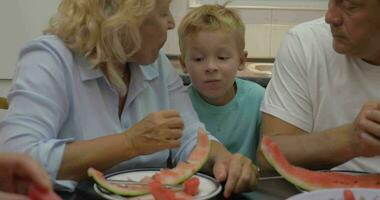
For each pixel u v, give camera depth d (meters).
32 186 0.54
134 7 1.03
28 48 1.09
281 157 0.88
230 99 1.45
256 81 1.78
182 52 1.48
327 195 0.69
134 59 1.11
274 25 2.77
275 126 1.17
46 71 1.04
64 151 0.93
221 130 1.43
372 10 0.97
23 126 0.97
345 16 1.01
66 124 1.09
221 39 1.39
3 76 2.54
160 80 1.25
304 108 1.19
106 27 1.04
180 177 0.85
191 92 1.48
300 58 1.20
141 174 0.92
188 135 1.19
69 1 1.12
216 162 0.97
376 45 1.04
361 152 0.96
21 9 2.49
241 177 0.84
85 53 1.08
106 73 1.11
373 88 1.15
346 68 1.16
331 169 1.03
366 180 0.87
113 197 0.79
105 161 0.94
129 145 0.94
